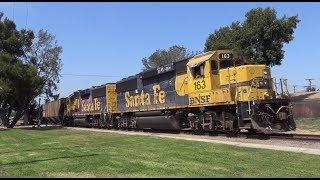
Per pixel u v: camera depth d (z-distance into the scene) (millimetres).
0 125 65250
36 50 64625
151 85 31656
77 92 52875
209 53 24844
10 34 55688
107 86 40688
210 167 12344
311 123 32312
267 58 45469
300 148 16969
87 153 16531
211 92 24031
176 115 28078
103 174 11477
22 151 18562
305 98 44125
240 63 25016
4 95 50562
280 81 22484
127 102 36531
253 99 21625
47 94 70438
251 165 12680
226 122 23109
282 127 21375
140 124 33344
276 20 44562
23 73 49531
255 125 20844
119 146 19672
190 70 26078
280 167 12273
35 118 77625
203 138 22625
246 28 45781
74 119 52750
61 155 16109
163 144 19969
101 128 42750
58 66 67312
